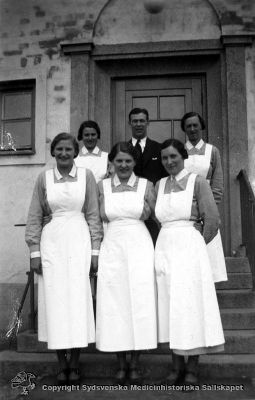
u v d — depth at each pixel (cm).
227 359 355
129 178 341
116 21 562
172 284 312
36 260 333
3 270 538
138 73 572
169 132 570
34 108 569
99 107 570
